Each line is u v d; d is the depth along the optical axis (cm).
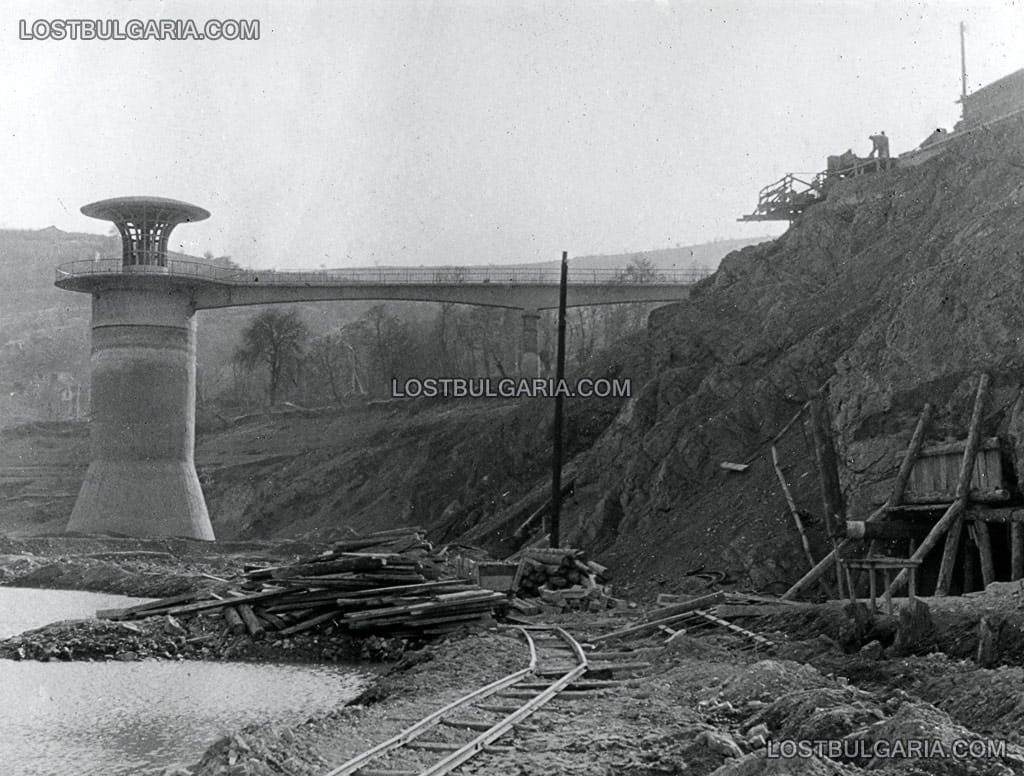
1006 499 2100
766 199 5188
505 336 12206
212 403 13588
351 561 2795
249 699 1984
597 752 1140
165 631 2716
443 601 2686
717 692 1489
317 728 1358
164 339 7131
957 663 1502
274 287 7231
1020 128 3881
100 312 7150
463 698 1471
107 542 6500
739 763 944
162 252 7306
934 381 2517
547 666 1883
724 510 3203
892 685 1461
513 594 3128
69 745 1566
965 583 2180
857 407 2745
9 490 10806
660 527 3441
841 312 3772
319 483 8744
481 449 5853
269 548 6600
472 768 1072
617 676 1788
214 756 1166
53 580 5359
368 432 9712
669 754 1098
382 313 13538
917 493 2341
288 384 14075
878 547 2361
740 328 4378
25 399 16800
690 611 2403
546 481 5088
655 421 4291
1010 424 2178
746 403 3600
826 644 1805
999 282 2469
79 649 2589
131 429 7062
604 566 3412
